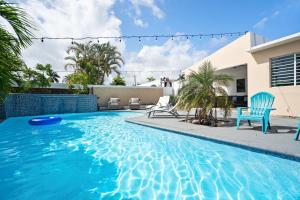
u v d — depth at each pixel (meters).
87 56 21.09
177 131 5.50
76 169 3.42
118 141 5.33
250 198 2.39
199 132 5.07
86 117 11.57
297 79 7.76
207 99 6.35
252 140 4.02
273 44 8.26
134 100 16.72
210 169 3.28
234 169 3.22
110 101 16.39
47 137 5.99
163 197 2.46
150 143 4.97
